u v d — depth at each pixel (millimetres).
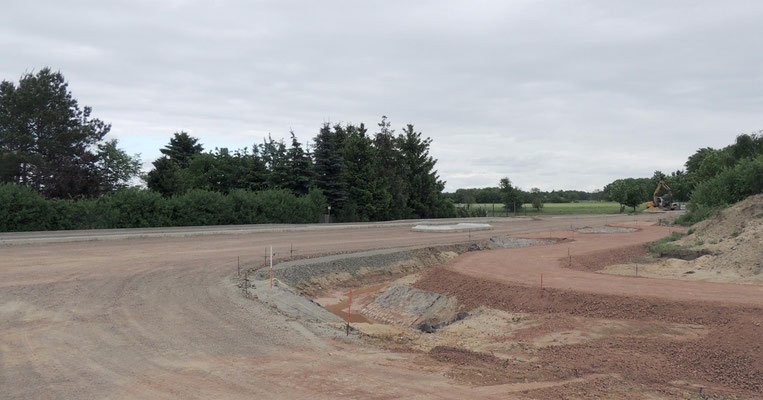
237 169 63281
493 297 17031
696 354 10367
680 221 45219
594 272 20453
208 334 11500
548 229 46750
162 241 29375
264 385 8336
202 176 60656
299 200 51156
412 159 76500
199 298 15250
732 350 10211
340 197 59438
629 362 10188
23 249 23688
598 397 8273
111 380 8375
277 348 10688
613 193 90812
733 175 41781
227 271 20328
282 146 66688
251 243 30250
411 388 8438
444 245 32531
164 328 11844
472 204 117688
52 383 8164
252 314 13656
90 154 47906
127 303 14203
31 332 11156
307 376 8883
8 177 43406
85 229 34875
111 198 37031
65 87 49469
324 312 16172
